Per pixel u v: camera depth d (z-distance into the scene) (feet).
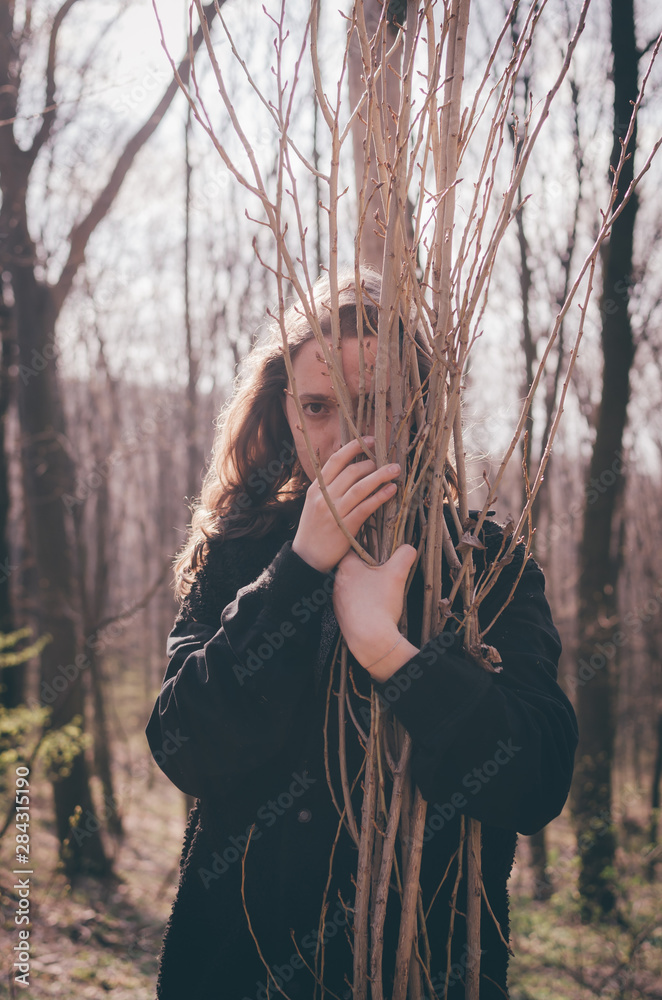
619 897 16.33
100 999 11.48
